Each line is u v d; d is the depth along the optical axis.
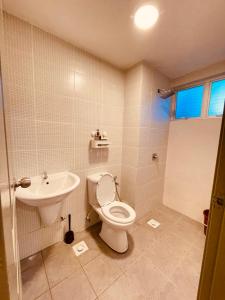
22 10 1.08
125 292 1.13
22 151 1.28
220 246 0.48
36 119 1.33
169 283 1.21
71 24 1.22
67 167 1.58
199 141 1.98
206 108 1.92
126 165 2.06
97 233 1.77
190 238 1.74
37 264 1.34
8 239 0.41
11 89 1.17
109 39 1.39
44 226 1.48
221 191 0.47
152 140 2.07
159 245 1.62
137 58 1.70
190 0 0.97
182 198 2.22
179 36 1.33
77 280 1.21
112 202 1.77
